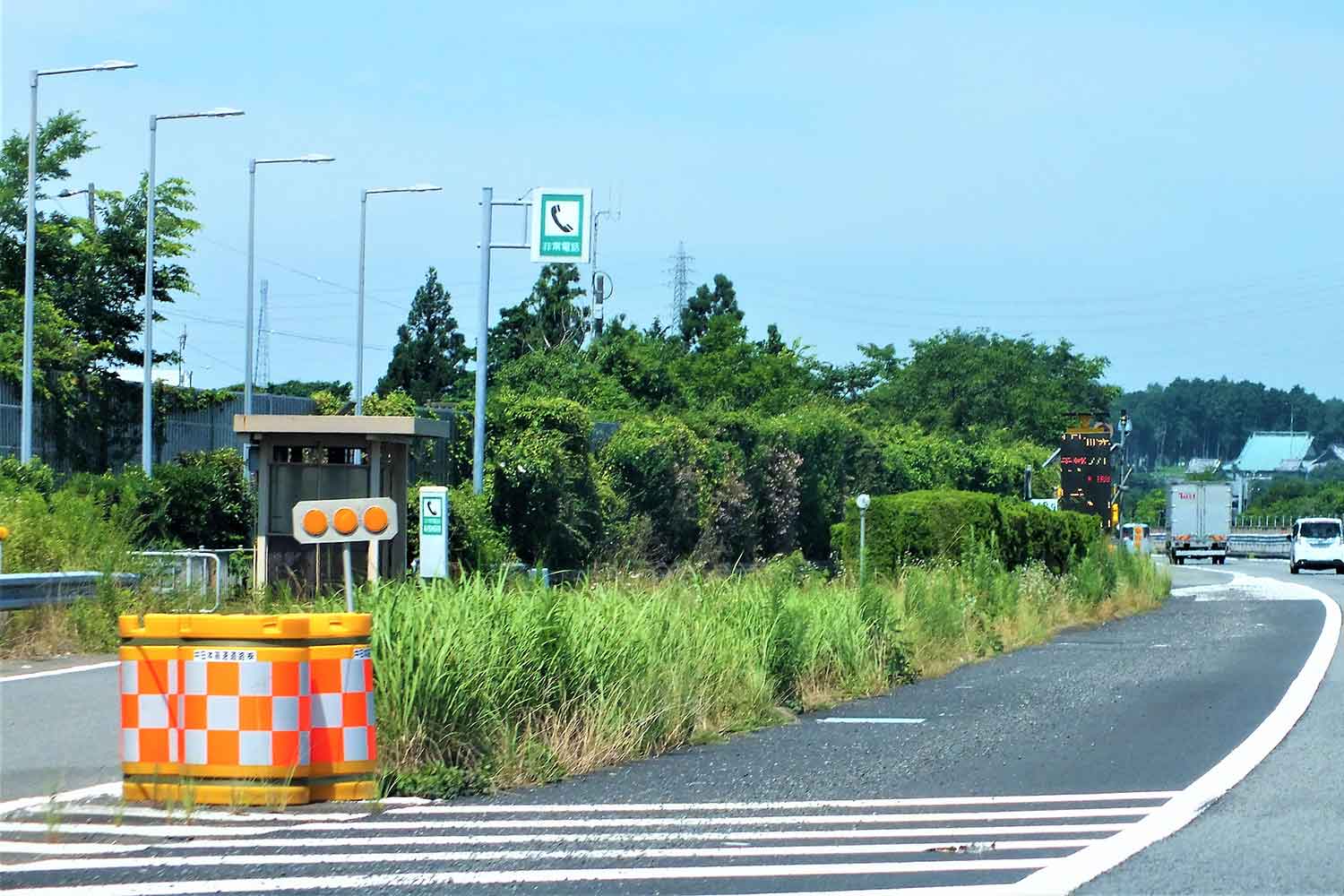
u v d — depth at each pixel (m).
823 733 27.75
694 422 83.00
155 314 95.19
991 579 53.53
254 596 44.66
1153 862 16.84
